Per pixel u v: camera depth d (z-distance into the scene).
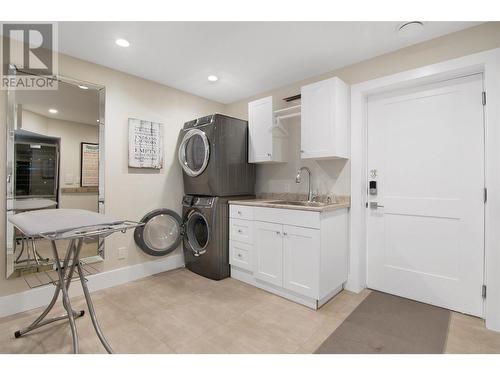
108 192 2.57
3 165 2.03
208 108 3.52
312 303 2.13
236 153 2.97
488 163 1.80
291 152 2.99
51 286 2.21
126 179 2.71
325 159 2.63
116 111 2.63
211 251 2.78
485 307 1.90
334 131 2.30
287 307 2.15
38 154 2.18
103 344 1.52
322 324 1.89
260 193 3.29
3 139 2.03
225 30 1.95
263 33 1.99
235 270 2.81
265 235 2.44
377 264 2.48
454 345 1.63
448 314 2.02
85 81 2.42
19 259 2.08
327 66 2.54
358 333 1.78
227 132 2.88
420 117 2.23
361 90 2.42
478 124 1.97
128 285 2.61
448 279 2.10
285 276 2.28
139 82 2.80
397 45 2.15
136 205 2.79
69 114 2.34
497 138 1.76
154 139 2.91
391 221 2.39
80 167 2.40
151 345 1.65
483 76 1.95
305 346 1.64
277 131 2.89
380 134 2.45
